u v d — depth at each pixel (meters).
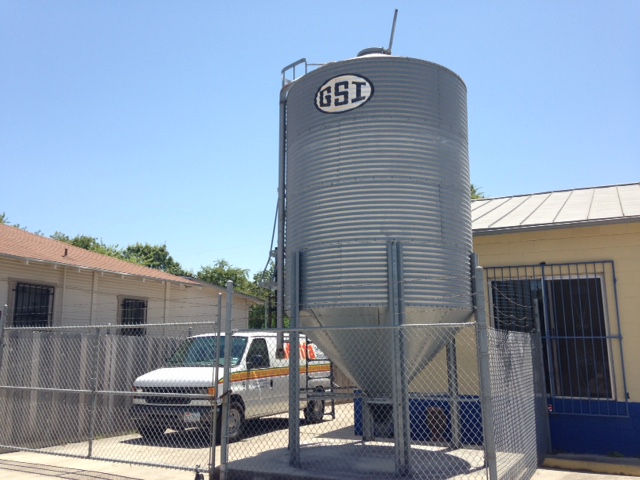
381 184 6.59
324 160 6.90
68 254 14.40
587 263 9.14
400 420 6.17
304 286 6.88
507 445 6.11
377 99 6.78
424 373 9.52
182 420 9.15
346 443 8.30
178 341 12.00
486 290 9.72
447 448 7.74
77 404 10.17
